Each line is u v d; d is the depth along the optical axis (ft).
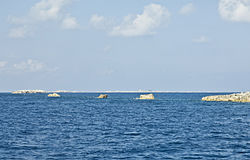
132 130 188.55
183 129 194.29
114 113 322.96
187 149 132.46
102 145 139.95
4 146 136.26
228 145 141.38
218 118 267.59
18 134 169.89
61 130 187.11
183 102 590.55
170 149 132.26
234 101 582.35
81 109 386.73
